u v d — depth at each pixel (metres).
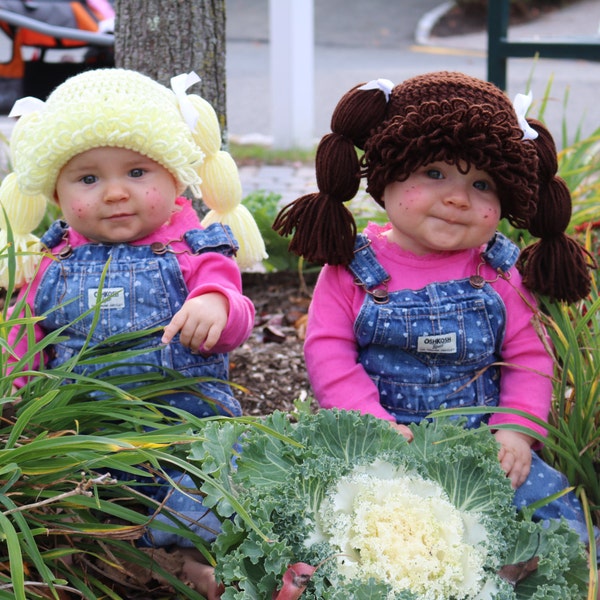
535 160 2.07
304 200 2.20
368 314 2.15
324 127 8.65
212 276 2.18
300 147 7.25
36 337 2.23
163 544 2.01
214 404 2.14
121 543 1.86
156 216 2.13
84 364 1.99
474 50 13.88
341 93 10.20
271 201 4.23
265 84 10.99
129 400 1.91
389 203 2.13
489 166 2.00
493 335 2.19
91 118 2.00
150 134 2.03
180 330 2.10
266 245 3.89
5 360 1.96
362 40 14.66
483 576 1.77
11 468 1.66
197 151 2.15
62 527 1.79
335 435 1.94
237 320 2.09
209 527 1.97
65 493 1.71
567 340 2.28
